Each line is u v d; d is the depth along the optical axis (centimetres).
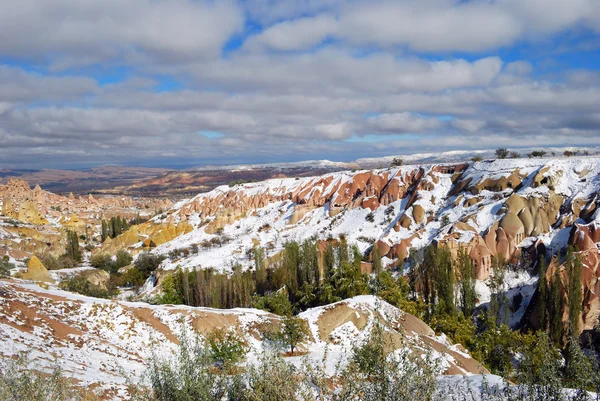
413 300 7106
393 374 1425
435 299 7394
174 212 19188
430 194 12094
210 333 3834
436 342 4541
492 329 5575
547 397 1467
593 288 6431
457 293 7619
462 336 5441
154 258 12769
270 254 11500
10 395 1552
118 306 4178
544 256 8488
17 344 2878
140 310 4297
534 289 7600
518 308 7400
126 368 3192
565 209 9406
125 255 13862
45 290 4462
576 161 10544
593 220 8381
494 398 1714
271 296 7569
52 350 3050
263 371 1542
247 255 12150
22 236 13988
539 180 10181
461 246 8494
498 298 7306
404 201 12975
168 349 3878
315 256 9031
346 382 1445
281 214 15962
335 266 8994
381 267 8888
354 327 4762
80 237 17725
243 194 18275
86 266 13338
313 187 16300
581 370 1634
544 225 9188
